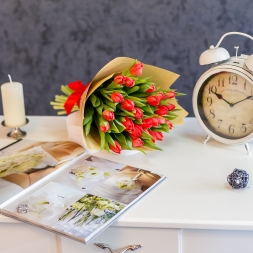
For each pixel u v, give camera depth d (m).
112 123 1.65
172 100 1.78
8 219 1.50
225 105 1.70
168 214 1.49
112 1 2.23
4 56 2.36
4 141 1.81
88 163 1.67
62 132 1.86
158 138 1.69
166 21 2.24
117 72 1.70
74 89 1.76
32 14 2.28
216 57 1.67
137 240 1.51
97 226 1.44
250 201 1.52
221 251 1.51
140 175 1.61
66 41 2.31
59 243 1.54
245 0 2.18
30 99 2.43
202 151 1.73
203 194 1.54
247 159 1.68
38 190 1.56
